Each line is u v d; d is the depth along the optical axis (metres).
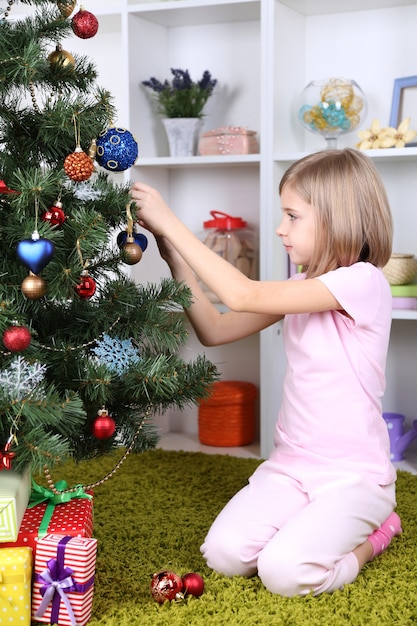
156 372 1.28
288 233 1.50
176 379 1.30
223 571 1.37
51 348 1.29
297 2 2.08
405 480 1.93
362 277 1.43
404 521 1.64
